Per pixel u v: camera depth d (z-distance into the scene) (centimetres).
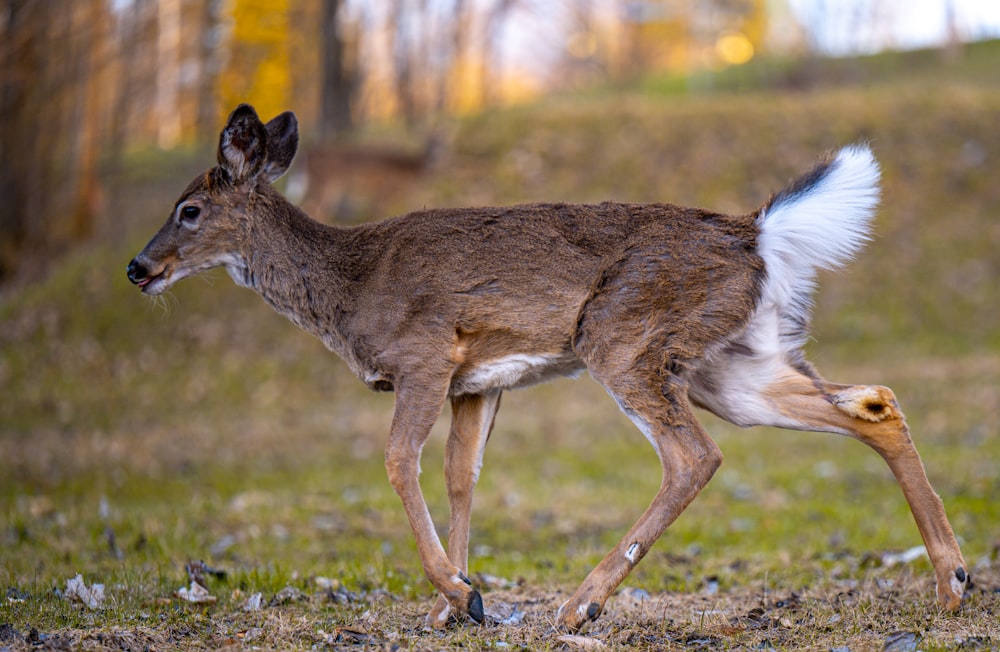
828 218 646
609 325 630
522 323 648
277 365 2208
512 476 1454
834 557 878
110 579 776
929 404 1788
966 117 3162
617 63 6838
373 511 1193
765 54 6531
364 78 4200
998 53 5297
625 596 739
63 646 560
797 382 645
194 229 711
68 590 718
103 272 2539
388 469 639
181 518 1095
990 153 3006
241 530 1078
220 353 2258
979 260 2605
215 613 665
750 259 640
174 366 2212
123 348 2275
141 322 2352
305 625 618
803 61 5456
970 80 4672
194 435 1778
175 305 2395
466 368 661
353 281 681
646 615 667
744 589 754
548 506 1237
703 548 981
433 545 624
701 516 1159
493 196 2780
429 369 648
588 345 637
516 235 657
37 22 2434
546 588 775
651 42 6950
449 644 577
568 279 644
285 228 707
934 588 698
